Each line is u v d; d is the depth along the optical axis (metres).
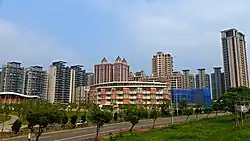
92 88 148.38
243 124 56.00
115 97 133.62
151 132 47.72
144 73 195.50
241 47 166.88
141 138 38.84
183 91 138.00
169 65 193.88
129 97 132.25
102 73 185.38
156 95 134.12
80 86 175.75
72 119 63.84
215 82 190.38
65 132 53.94
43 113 32.16
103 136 45.81
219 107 77.62
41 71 157.62
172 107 107.25
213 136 38.19
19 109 85.50
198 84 197.50
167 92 135.88
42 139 44.09
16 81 144.88
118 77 182.00
